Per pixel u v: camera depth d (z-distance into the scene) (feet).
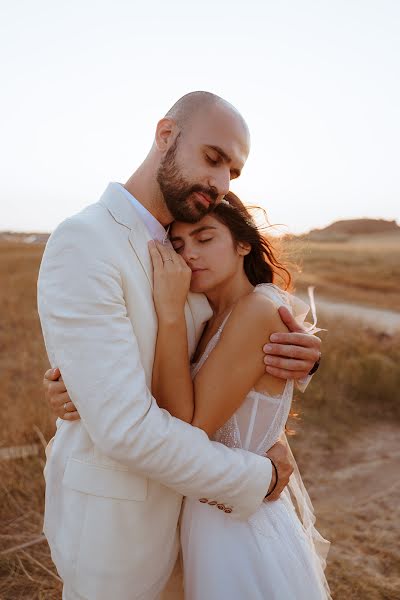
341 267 81.46
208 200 6.49
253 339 6.54
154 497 6.52
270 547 6.57
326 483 15.43
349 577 11.19
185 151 6.36
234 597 6.50
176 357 6.33
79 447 6.47
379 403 21.31
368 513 13.82
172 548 6.93
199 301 7.24
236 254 7.27
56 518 6.70
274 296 6.93
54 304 5.88
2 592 10.41
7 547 11.59
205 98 6.42
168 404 6.33
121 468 6.28
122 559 6.36
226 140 6.35
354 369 22.27
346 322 31.91
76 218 6.08
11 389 20.54
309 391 20.80
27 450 15.02
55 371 6.57
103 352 5.72
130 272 6.17
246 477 6.14
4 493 13.04
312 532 7.97
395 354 24.90
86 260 5.87
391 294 57.00
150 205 6.72
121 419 5.65
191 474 5.87
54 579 10.75
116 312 5.88
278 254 8.18
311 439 18.11
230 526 6.66
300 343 6.59
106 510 6.27
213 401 6.42
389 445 18.02
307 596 6.61
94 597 6.34
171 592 7.80
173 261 6.41
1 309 36.70
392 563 11.80
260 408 6.82
